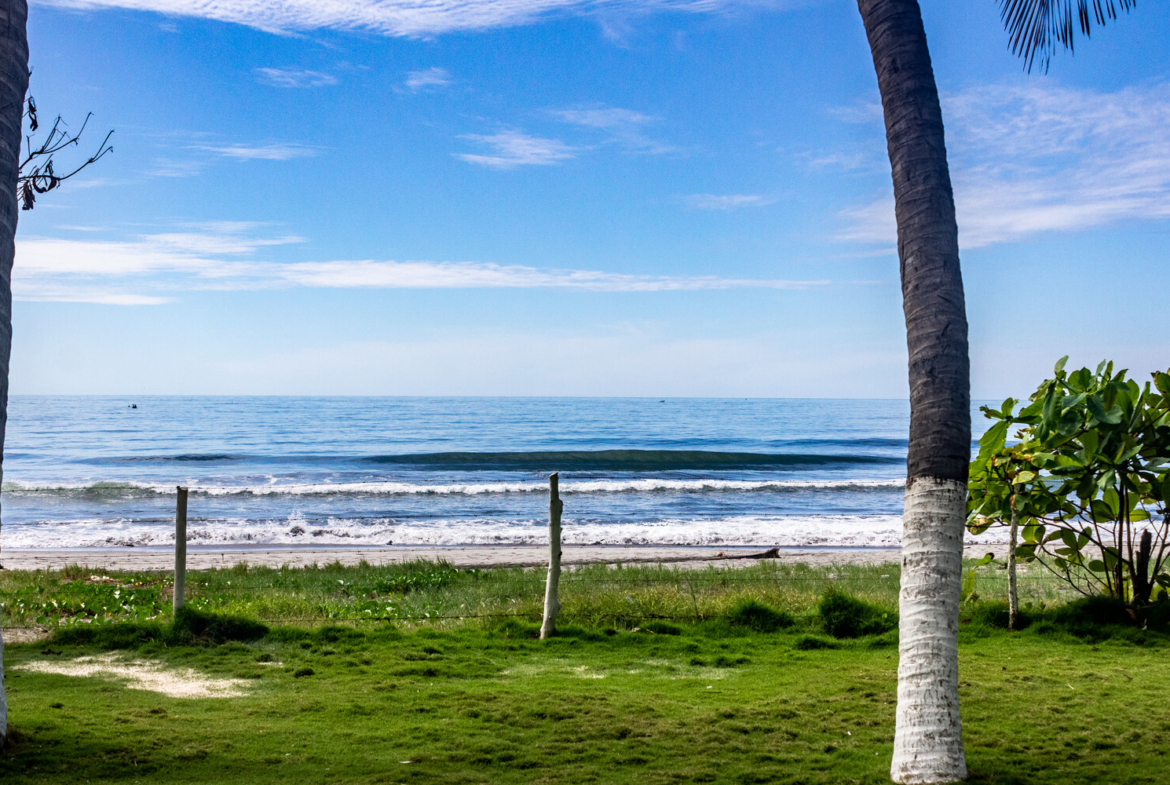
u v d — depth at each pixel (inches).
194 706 260.1
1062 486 369.4
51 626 378.9
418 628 392.5
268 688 284.4
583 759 215.5
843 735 233.0
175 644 341.4
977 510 390.9
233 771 200.8
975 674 291.7
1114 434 358.3
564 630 369.4
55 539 940.0
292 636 353.7
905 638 194.5
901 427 4124.0
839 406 7701.8
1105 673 290.7
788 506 1316.4
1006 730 231.6
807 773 203.5
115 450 2453.2
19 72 204.4
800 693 276.1
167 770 199.8
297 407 5895.7
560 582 532.4
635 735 233.8
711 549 871.7
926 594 190.9
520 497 1413.6
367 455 2260.1
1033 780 193.5
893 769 193.8
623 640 359.6
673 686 289.0
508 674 307.1
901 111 196.9
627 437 3299.7
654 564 724.0
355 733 233.9
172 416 4409.5
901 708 193.8
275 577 610.2
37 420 3954.2
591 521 1122.7
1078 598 390.6
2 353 194.5
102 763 201.8
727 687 287.0
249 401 7647.6
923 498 191.9
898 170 197.3
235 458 2175.2
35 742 214.4
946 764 187.3
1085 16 230.4
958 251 194.5
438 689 283.0
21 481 1616.6
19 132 205.0
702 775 203.3
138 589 524.4
